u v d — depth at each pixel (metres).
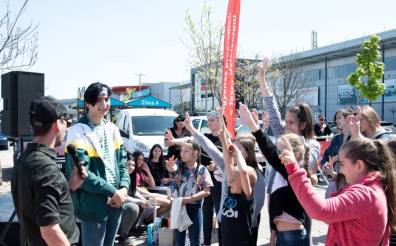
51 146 2.89
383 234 2.65
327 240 2.77
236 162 4.10
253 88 35.53
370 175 2.70
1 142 26.98
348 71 50.47
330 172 4.89
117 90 58.34
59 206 2.71
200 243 5.54
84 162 3.92
